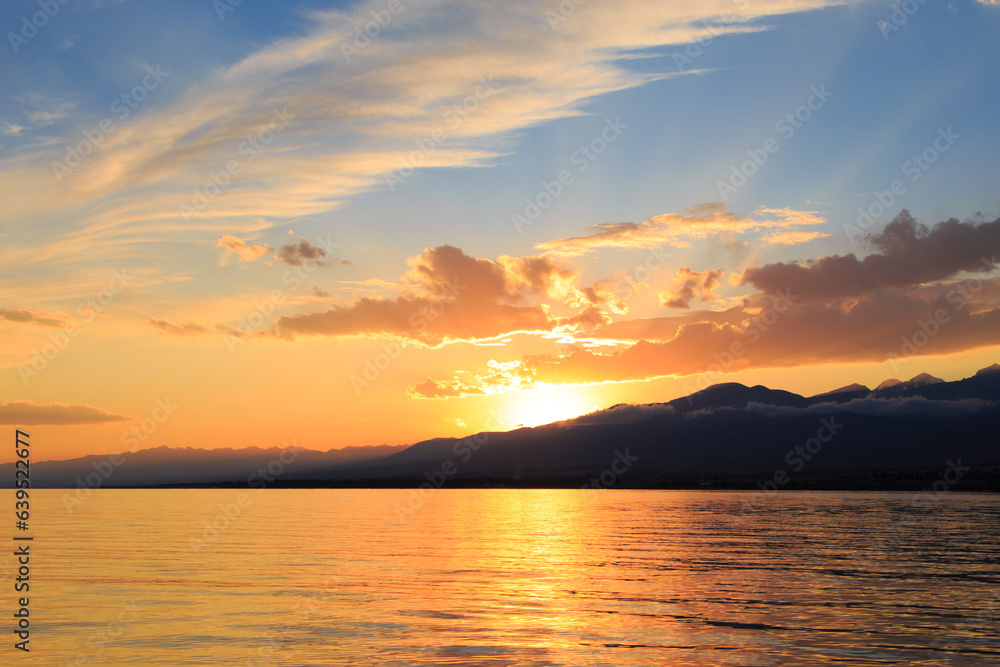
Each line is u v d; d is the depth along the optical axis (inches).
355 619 921.5
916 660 746.2
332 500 5290.4
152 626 883.4
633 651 774.5
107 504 4426.7
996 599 1079.6
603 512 3543.3
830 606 1020.5
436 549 1753.2
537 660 738.2
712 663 732.7
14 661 737.0
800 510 3617.1
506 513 3474.4
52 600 1041.5
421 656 753.0
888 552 1706.4
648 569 1402.6
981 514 3191.4
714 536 2145.7
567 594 1107.9
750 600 1064.2
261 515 3243.1
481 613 961.5
